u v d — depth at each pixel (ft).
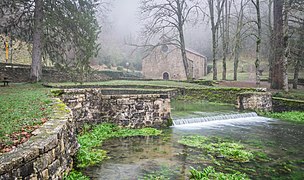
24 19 50.96
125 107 31.24
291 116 43.60
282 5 61.46
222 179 16.66
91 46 50.11
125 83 67.46
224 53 85.71
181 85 68.44
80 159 18.72
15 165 8.18
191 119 37.58
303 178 17.71
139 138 27.63
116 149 23.41
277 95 55.11
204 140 27.53
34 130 12.74
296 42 60.08
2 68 57.47
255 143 27.22
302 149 25.20
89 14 51.06
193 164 19.81
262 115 45.83
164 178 16.83
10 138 11.45
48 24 48.47
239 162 20.84
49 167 10.85
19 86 44.34
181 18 83.56
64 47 53.26
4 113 17.19
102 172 17.62
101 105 30.58
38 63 51.13
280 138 29.66
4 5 46.29
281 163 20.88
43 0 48.49
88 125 28.35
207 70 134.31
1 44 71.51
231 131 32.99
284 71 58.18
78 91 27.89
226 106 52.80
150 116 32.91
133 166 18.98
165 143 25.80
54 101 23.04
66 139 15.11
